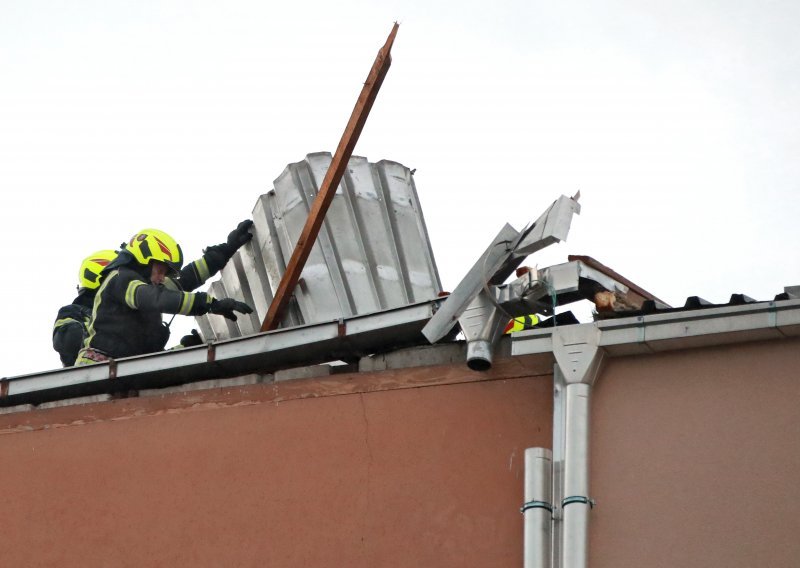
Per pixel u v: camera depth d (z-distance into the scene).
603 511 14.12
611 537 13.96
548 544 14.13
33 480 17.72
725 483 13.77
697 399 14.25
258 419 16.69
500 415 15.32
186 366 17.41
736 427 13.96
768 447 13.76
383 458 15.72
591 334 14.73
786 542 13.31
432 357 16.33
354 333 16.39
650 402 14.45
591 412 14.59
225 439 16.78
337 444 16.06
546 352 14.94
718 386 14.21
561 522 14.16
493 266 15.46
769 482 13.61
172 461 16.97
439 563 14.88
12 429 18.19
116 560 16.70
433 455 15.47
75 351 21.62
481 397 15.52
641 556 13.77
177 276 20.73
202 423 17.03
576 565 13.74
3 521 17.62
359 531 15.46
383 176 20.89
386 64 20.02
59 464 17.67
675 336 14.31
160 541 16.56
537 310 15.69
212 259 20.88
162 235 20.72
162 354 17.59
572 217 14.94
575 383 14.61
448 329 15.46
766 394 13.98
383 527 15.34
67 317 22.00
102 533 16.97
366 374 16.28
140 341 20.33
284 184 20.64
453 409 15.60
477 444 15.30
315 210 19.42
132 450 17.31
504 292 15.48
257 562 15.87
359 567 15.26
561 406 14.74
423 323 16.02
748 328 14.02
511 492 14.90
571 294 15.86
